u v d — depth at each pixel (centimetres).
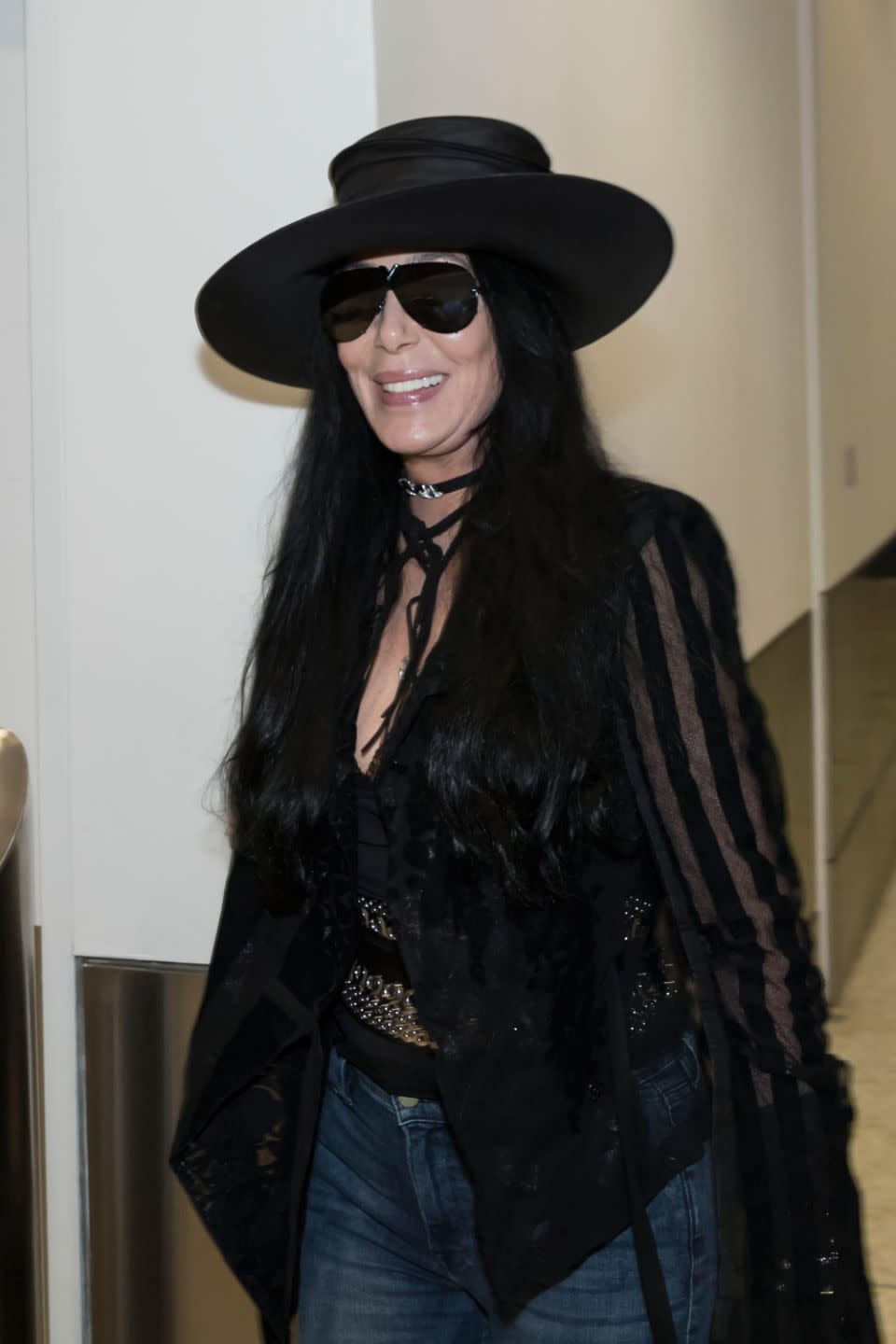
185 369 189
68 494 194
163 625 193
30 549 204
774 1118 122
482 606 131
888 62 510
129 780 196
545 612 127
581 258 139
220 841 194
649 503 130
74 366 192
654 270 148
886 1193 301
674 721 124
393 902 132
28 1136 99
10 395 202
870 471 474
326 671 144
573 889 128
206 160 183
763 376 337
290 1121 153
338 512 150
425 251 138
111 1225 203
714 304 293
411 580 145
